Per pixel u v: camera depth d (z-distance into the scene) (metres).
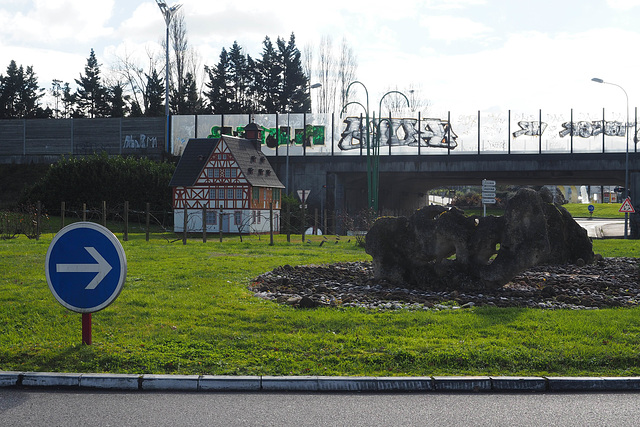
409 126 61.22
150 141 69.75
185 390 7.04
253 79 100.88
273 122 64.56
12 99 100.88
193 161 56.03
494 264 14.39
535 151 58.81
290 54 99.38
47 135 72.56
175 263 18.62
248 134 59.28
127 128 70.44
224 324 9.74
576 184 76.75
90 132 71.50
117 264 8.10
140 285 13.84
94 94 98.75
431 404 6.65
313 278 16.69
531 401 6.80
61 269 8.15
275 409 6.41
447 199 126.06
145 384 7.04
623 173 58.97
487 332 9.27
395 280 15.52
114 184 58.25
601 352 8.05
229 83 100.44
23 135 73.19
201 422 5.99
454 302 12.43
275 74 98.44
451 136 60.25
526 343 8.55
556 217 20.75
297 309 11.27
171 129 68.44
